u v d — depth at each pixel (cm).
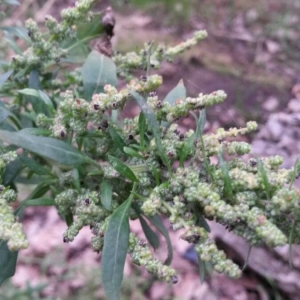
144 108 14
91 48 25
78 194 17
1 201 14
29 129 17
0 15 25
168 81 66
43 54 20
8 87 21
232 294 48
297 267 48
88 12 20
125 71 22
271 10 83
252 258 48
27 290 37
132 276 47
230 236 49
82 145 20
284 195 13
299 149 58
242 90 66
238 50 74
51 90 22
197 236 13
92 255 51
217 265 13
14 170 19
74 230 15
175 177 14
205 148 15
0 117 17
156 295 47
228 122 61
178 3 80
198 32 22
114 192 18
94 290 47
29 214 54
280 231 12
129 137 16
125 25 75
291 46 76
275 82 68
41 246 51
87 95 20
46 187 20
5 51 37
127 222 15
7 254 16
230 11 82
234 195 14
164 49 22
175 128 16
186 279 49
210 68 69
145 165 16
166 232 19
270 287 48
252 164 15
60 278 47
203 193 13
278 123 61
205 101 16
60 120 17
